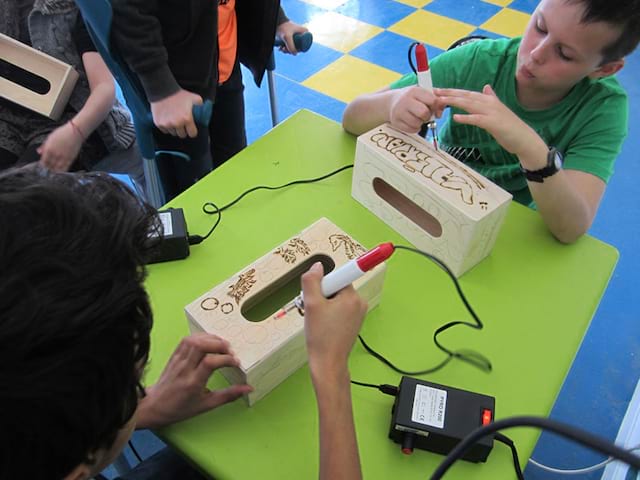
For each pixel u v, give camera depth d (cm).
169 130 109
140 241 41
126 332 36
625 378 142
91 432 36
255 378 60
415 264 81
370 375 66
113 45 97
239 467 58
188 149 130
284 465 58
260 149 99
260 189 91
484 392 65
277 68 239
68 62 130
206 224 85
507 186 113
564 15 82
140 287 38
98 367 34
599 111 98
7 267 31
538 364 69
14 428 32
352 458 52
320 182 93
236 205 88
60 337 32
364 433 61
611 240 179
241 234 84
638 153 209
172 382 60
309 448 60
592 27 81
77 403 33
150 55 103
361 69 240
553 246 85
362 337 70
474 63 108
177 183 143
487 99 82
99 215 37
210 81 125
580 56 86
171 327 71
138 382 42
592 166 94
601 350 148
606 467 123
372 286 70
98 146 140
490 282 78
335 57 246
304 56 246
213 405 61
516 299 76
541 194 82
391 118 86
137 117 103
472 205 72
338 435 52
